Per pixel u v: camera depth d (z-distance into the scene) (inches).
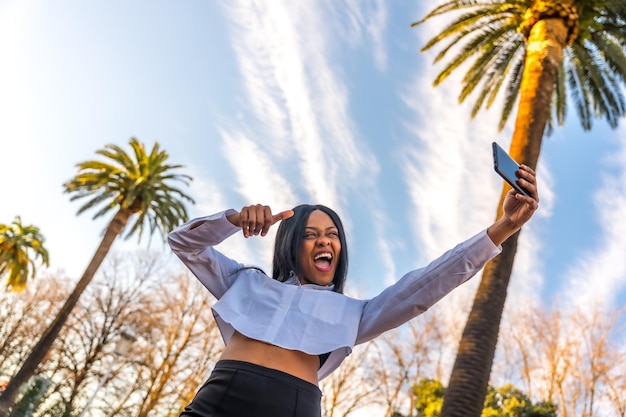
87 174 927.0
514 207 59.8
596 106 559.2
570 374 933.2
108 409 1118.4
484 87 570.9
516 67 557.0
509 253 310.8
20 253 1221.1
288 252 67.7
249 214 58.6
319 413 56.2
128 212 954.7
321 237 68.2
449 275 60.5
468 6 482.6
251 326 57.9
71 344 1178.6
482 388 274.1
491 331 288.7
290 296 61.5
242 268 66.7
